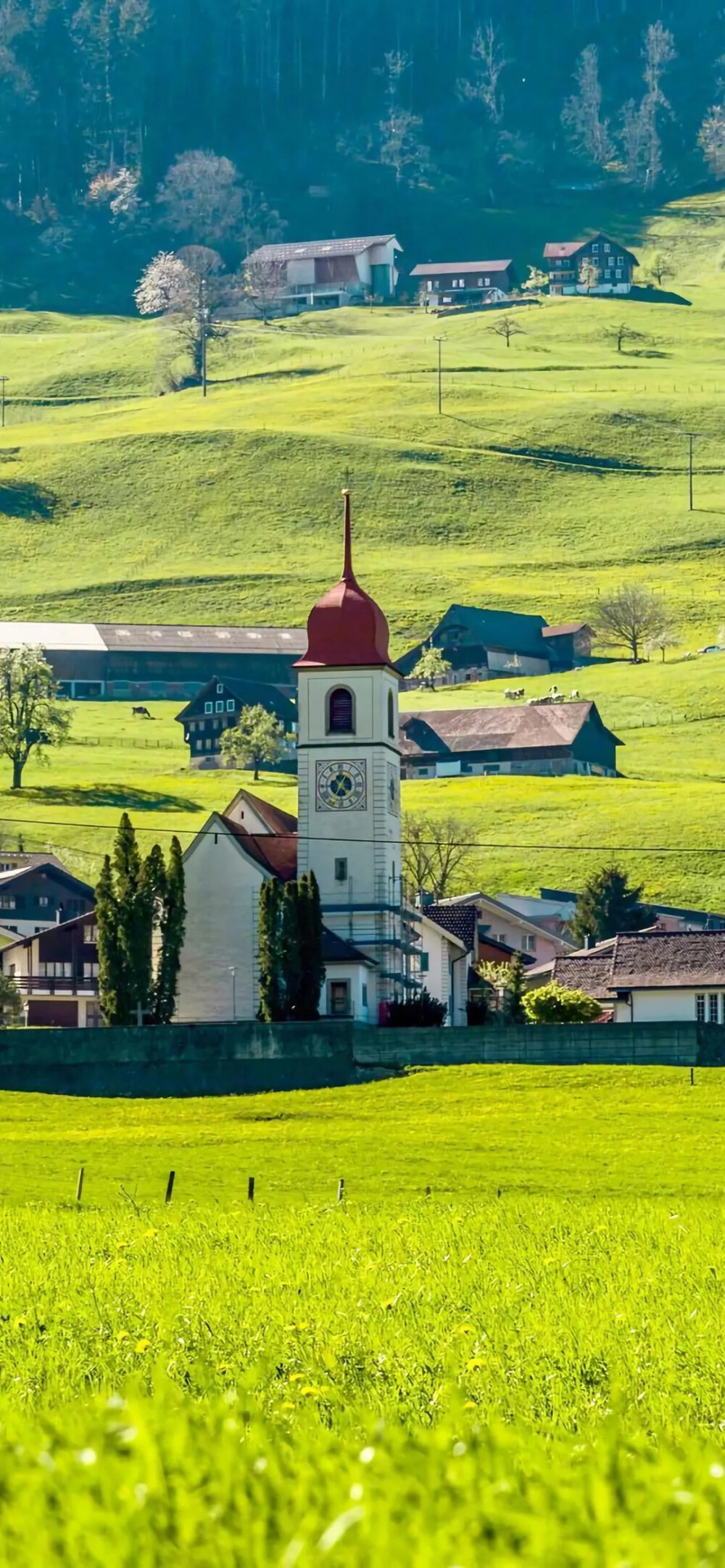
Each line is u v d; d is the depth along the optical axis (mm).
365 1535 46594
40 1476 51375
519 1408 92250
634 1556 45594
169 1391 71375
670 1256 172125
